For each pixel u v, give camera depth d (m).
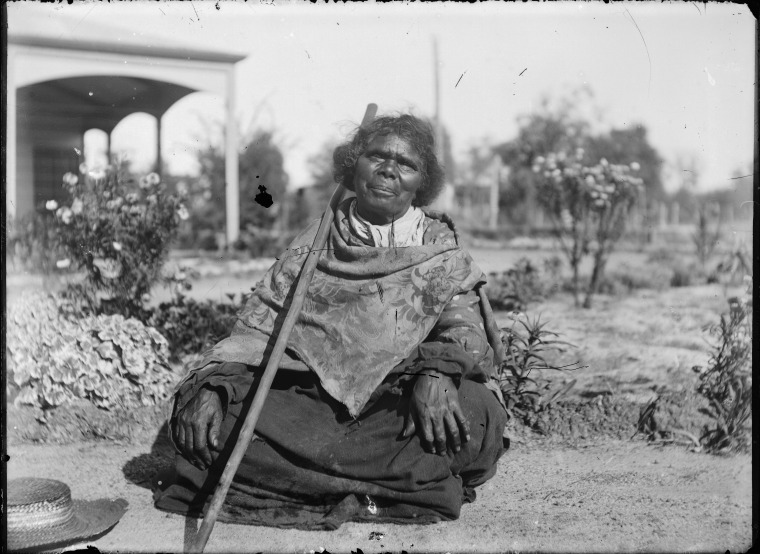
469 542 3.02
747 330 4.47
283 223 12.19
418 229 3.66
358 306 3.41
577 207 8.07
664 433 4.28
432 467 3.13
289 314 3.35
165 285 5.80
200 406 3.17
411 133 3.64
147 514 3.24
